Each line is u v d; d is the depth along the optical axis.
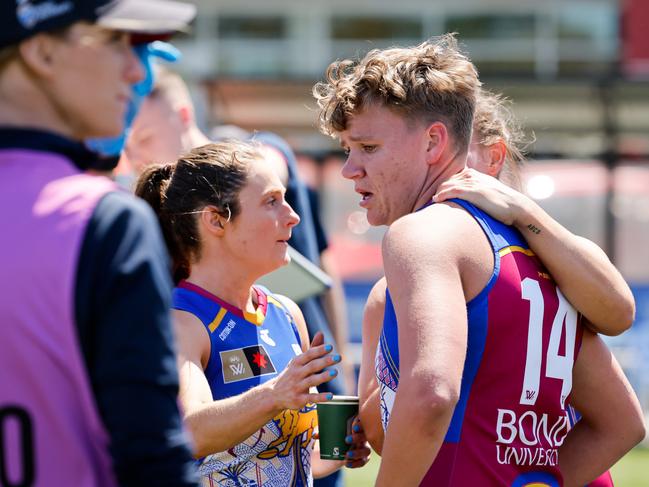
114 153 4.55
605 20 38.22
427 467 4.54
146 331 3.54
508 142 6.36
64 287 3.52
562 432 5.21
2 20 3.62
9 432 3.53
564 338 5.12
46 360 3.52
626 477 14.78
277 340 5.98
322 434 5.71
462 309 4.66
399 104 5.20
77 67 3.75
